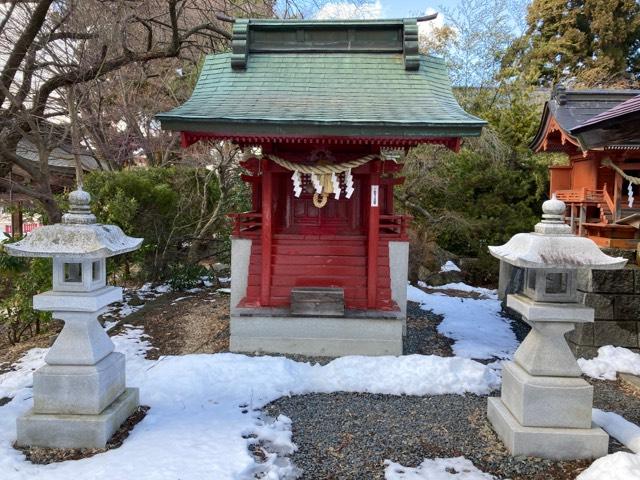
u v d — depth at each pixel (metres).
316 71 7.68
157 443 4.22
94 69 9.47
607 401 5.62
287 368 6.30
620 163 7.78
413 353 7.34
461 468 4.02
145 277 12.40
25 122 9.18
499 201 15.03
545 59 21.39
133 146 15.62
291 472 3.95
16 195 10.38
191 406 5.16
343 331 7.05
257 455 4.20
